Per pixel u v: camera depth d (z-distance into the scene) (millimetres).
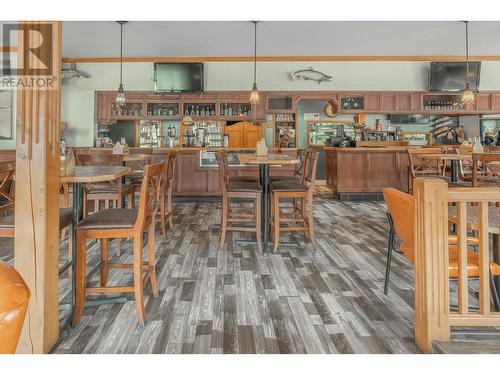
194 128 8906
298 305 2443
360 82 8734
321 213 6016
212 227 4895
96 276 2977
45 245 1824
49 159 1858
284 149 7219
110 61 8586
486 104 8898
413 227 1935
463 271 1794
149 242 2555
